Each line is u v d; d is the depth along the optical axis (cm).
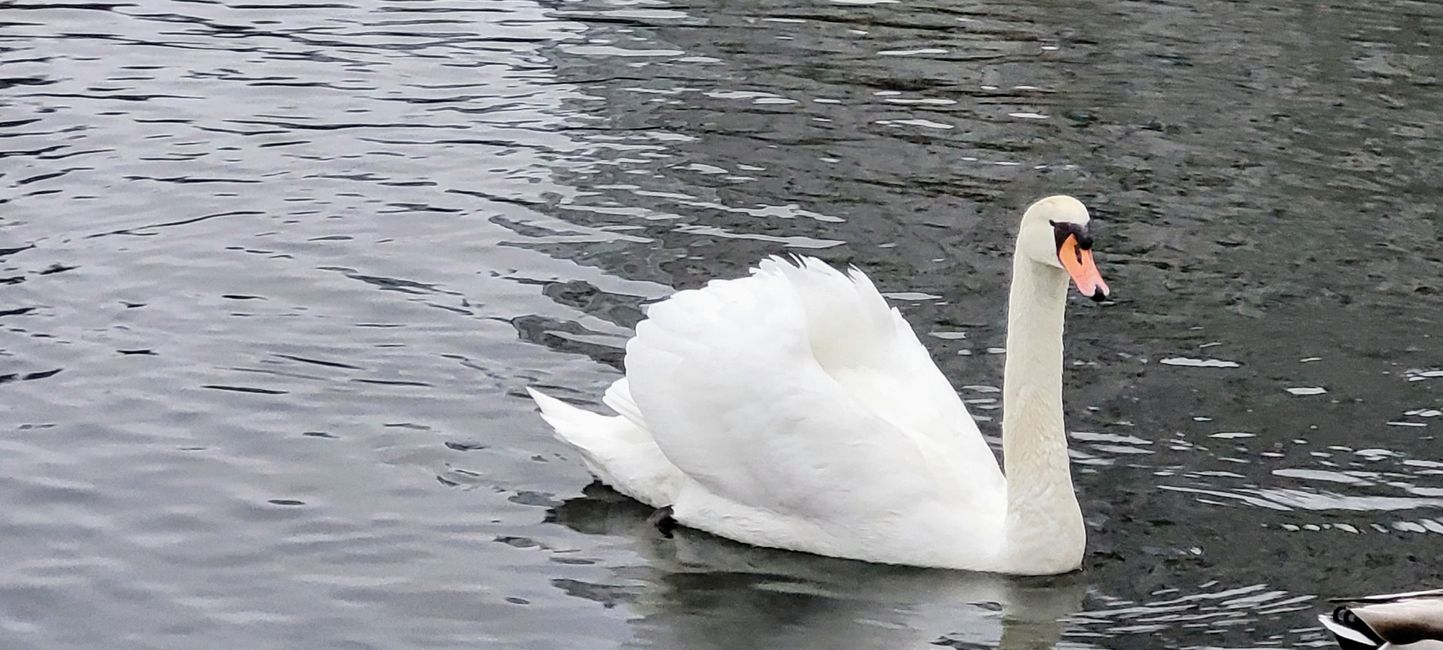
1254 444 1112
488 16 2041
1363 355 1249
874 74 1855
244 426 1105
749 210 1482
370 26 2000
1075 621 918
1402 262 1423
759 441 974
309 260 1366
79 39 1919
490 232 1427
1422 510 1033
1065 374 1206
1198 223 1491
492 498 1034
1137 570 968
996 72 1872
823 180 1555
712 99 1766
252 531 988
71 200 1473
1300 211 1524
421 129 1673
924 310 1298
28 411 1109
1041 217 932
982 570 962
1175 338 1271
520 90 1788
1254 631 906
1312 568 969
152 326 1240
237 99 1747
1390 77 1881
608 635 900
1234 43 1984
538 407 1143
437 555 973
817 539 981
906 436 981
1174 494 1049
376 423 1116
